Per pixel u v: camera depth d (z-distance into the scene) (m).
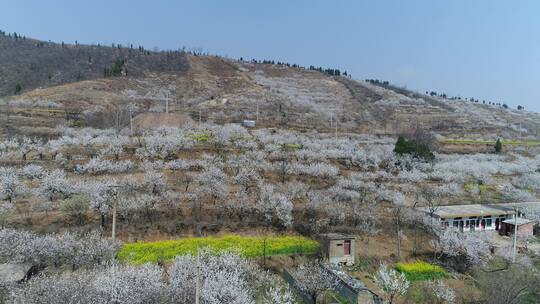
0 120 61.81
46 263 25.80
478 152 79.94
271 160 54.62
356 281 28.88
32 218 33.50
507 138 97.81
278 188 43.03
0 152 47.72
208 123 75.75
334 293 28.38
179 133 61.75
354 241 33.72
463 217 44.97
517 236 44.62
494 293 29.31
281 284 28.22
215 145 57.50
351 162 59.78
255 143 60.28
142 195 36.47
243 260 26.05
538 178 61.62
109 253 26.61
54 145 51.00
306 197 42.88
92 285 19.06
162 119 72.69
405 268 32.44
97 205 33.44
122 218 34.84
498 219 47.69
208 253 25.55
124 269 21.73
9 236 26.11
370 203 44.34
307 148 63.47
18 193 36.56
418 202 47.38
